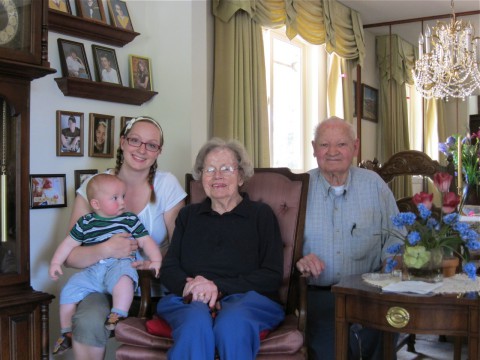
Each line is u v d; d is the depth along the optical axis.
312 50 4.95
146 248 2.10
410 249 1.67
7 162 1.93
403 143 6.35
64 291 2.03
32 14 1.89
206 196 2.31
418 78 5.02
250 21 3.55
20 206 1.92
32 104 2.33
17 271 1.93
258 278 1.92
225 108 3.37
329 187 2.28
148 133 2.21
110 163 2.71
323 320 2.10
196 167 2.21
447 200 1.67
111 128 2.70
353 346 2.09
